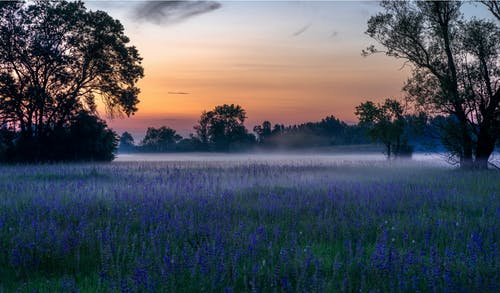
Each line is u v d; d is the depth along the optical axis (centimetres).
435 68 2723
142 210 976
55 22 3931
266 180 1611
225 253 650
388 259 598
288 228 826
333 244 739
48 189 1323
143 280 530
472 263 594
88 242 715
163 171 2141
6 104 3906
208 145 15750
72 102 4116
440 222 823
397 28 2812
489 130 2580
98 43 4159
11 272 603
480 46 2566
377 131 3944
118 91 4397
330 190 1316
